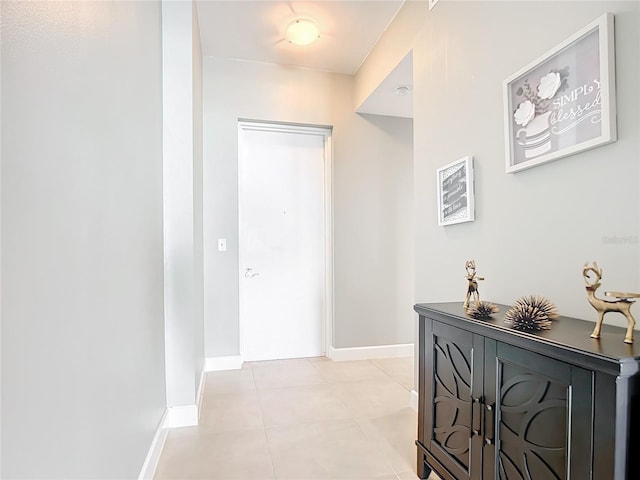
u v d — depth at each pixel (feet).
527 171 4.85
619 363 2.64
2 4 2.16
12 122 2.25
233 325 10.75
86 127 3.37
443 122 6.82
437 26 7.02
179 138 7.29
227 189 10.75
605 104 3.68
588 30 3.86
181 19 7.34
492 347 3.95
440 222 6.79
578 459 2.96
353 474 5.56
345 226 11.64
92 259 3.48
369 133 11.83
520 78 4.87
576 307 4.15
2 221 2.15
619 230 3.65
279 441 6.53
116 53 4.28
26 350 2.39
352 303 11.66
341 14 8.64
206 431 6.90
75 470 3.07
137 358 5.04
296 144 11.91
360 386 9.23
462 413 4.47
